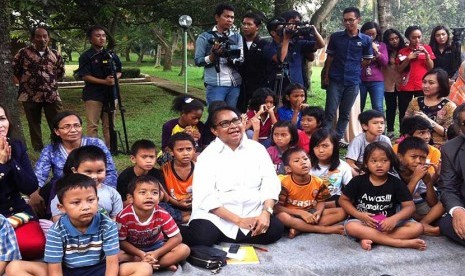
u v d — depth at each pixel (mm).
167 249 2934
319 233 3539
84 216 2562
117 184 3570
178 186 3660
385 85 6441
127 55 28625
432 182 3734
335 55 5598
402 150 3602
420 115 4203
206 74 5266
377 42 6020
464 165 3328
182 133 3670
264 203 3389
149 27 17797
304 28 4992
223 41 5031
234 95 5316
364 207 3457
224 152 3396
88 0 7977
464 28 6137
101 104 5816
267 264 3049
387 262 3113
